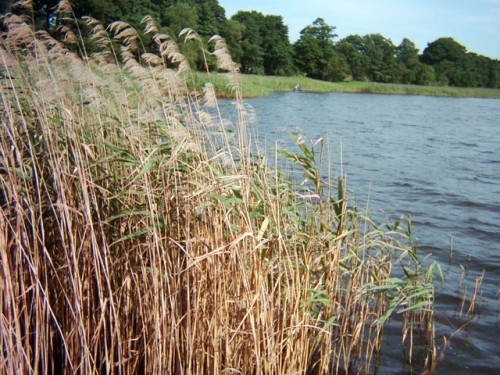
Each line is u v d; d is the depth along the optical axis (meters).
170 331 4.41
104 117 5.77
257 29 94.19
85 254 4.43
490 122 40.16
